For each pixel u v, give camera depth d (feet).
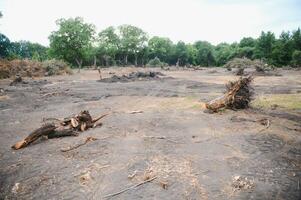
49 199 17.25
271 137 27.99
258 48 303.68
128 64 301.63
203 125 32.50
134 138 27.66
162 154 23.27
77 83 88.94
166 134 29.04
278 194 17.37
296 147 25.53
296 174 20.10
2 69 114.52
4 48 189.37
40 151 24.89
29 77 118.11
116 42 278.26
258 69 130.21
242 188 17.88
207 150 24.29
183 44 343.05
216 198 16.80
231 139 27.27
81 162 22.03
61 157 23.25
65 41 164.96
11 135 30.50
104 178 19.29
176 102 48.88
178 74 139.95
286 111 41.32
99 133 29.53
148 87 74.23
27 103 50.85
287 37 285.23
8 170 21.36
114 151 24.06
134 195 17.19
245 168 20.72
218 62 350.23
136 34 293.64
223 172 20.02
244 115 37.58
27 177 20.08
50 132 28.22
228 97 40.55
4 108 46.19
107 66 260.83
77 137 28.50
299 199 16.98
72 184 18.75
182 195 17.10
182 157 22.62
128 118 36.27
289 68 188.24
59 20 165.99
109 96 58.34
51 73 131.75
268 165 21.38
